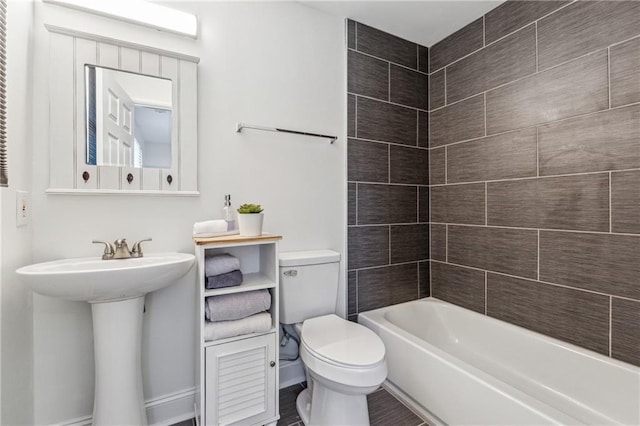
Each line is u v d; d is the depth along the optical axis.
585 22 1.47
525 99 1.73
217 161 1.62
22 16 1.16
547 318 1.65
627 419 1.30
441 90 2.24
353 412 1.37
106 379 1.24
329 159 1.97
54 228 1.29
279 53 1.79
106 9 1.37
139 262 1.32
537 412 1.07
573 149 1.53
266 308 1.44
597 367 1.40
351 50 2.01
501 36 1.85
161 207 1.50
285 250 1.83
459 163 2.12
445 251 2.24
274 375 1.47
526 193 1.74
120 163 1.40
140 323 1.32
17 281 1.14
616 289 1.39
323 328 1.58
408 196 2.26
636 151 1.32
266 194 1.76
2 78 0.96
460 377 1.35
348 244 2.01
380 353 1.32
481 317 1.93
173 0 1.52
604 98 1.41
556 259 1.61
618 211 1.38
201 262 1.31
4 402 1.05
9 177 1.08
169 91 1.49
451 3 1.84
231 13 1.66
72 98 1.31
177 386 1.55
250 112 1.71
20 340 1.16
